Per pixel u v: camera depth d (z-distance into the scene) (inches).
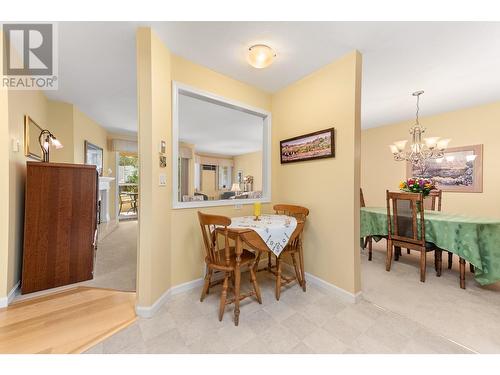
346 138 78.7
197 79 84.7
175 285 80.7
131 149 223.5
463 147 136.6
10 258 72.2
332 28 65.1
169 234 77.8
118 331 59.4
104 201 198.1
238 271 66.7
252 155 340.2
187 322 64.2
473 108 132.7
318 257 89.7
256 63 76.4
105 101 131.7
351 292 76.9
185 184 264.5
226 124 185.2
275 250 73.8
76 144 142.2
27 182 78.2
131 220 238.2
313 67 87.3
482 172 130.0
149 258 66.3
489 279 79.7
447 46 73.6
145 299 66.2
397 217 101.0
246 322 64.7
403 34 67.4
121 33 67.9
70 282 86.3
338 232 81.8
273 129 112.0
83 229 89.3
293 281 94.0
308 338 57.9
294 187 101.3
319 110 88.6
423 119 153.8
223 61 83.2
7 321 61.7
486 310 70.4
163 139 72.6
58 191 83.9
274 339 57.5
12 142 73.4
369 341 56.7
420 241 92.6
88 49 76.9
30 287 77.8
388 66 86.7
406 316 67.6
